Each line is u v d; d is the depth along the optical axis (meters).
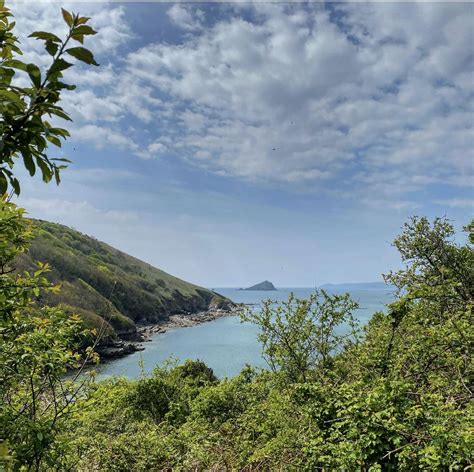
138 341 55.75
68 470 5.29
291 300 8.40
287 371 8.30
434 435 4.16
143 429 10.12
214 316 100.56
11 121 2.00
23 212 3.05
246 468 7.60
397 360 6.30
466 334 5.60
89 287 62.59
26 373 4.33
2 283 3.43
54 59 1.97
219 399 11.77
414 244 9.41
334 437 5.15
